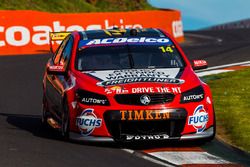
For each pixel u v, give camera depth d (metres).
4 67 55.19
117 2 107.88
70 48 27.89
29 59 61.28
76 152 22.86
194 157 22.42
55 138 25.72
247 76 43.62
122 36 28.20
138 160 21.81
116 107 23.30
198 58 59.44
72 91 24.52
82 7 100.31
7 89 43.28
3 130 27.67
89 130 23.69
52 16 70.50
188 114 23.55
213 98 35.19
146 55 26.72
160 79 24.34
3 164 20.70
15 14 67.44
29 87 44.16
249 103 33.19
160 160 21.91
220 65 52.97
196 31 123.06
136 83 23.91
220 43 80.69
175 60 26.56
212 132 24.31
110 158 22.00
